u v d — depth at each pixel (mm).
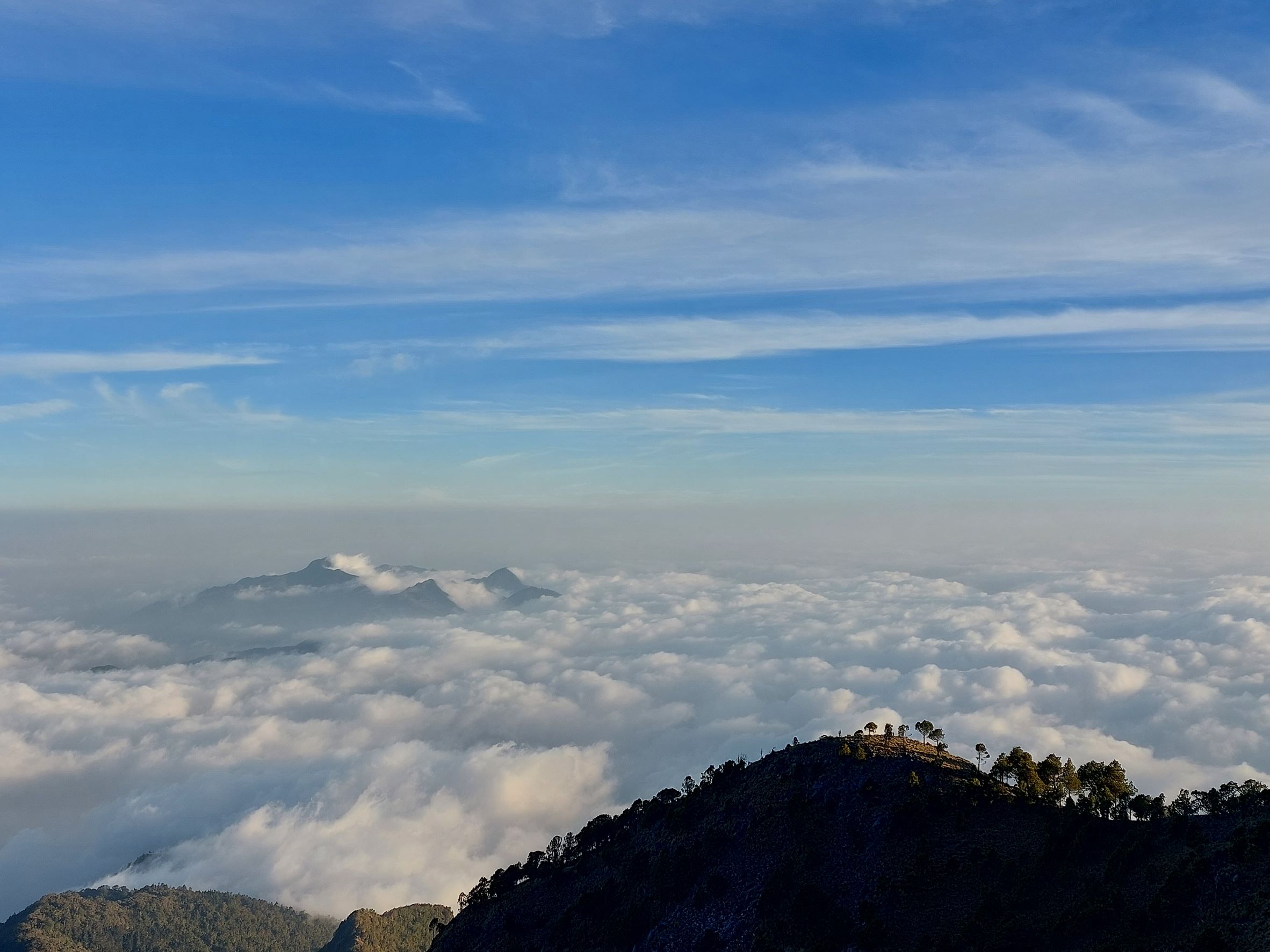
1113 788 130625
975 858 122500
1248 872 97562
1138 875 108938
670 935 132000
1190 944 90875
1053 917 107375
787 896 127062
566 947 142375
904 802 135000
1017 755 142125
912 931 113375
